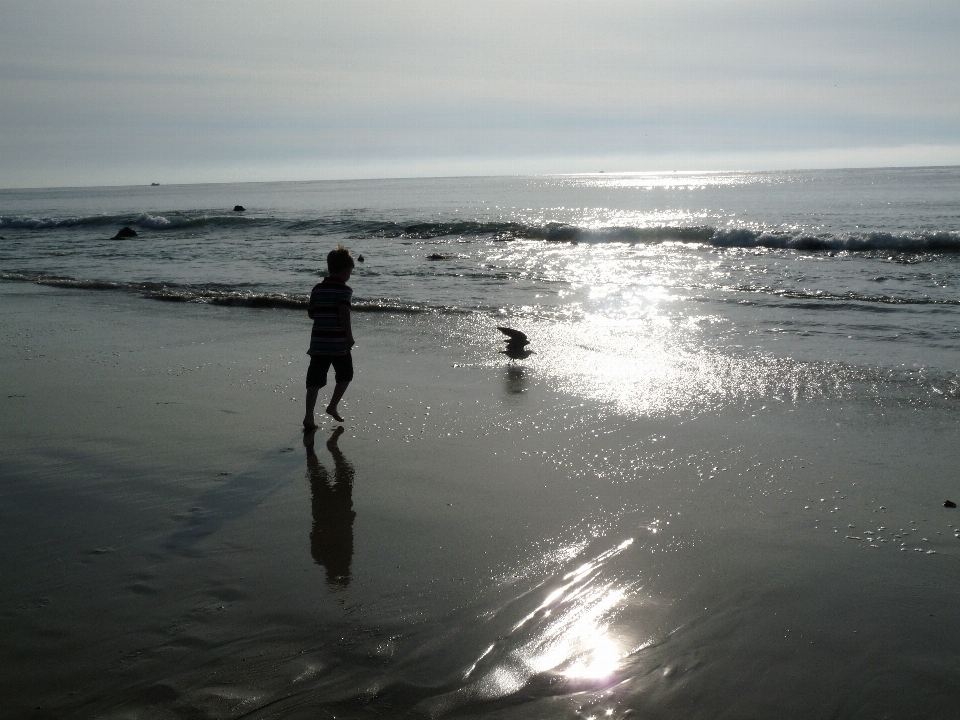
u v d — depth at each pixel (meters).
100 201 77.44
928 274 13.00
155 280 14.84
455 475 4.79
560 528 3.99
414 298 11.97
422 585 3.41
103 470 4.89
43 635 3.01
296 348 8.53
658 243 20.38
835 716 2.53
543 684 2.71
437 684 2.70
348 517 4.17
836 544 3.76
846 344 8.13
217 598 3.30
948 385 6.45
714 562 3.60
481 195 68.00
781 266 14.82
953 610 3.13
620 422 5.80
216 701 2.60
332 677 2.74
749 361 7.51
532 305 11.16
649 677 2.75
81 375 7.45
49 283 14.32
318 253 19.53
